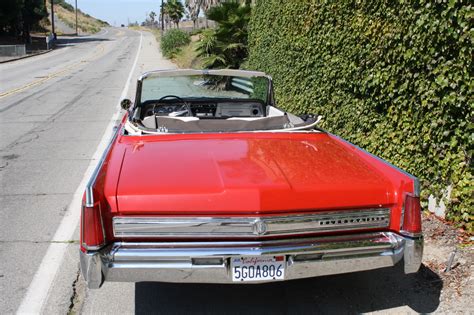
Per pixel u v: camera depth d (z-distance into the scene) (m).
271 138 3.87
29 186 6.16
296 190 2.80
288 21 9.00
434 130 4.55
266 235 2.78
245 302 3.49
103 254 2.71
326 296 3.57
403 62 4.91
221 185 2.83
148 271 2.73
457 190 4.34
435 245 4.21
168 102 5.12
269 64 10.88
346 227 2.89
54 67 29.48
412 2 4.64
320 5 7.05
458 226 4.43
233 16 17.06
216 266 2.74
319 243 2.81
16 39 56.06
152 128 3.93
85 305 3.46
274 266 2.80
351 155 3.58
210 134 3.90
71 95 15.91
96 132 9.66
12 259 4.15
